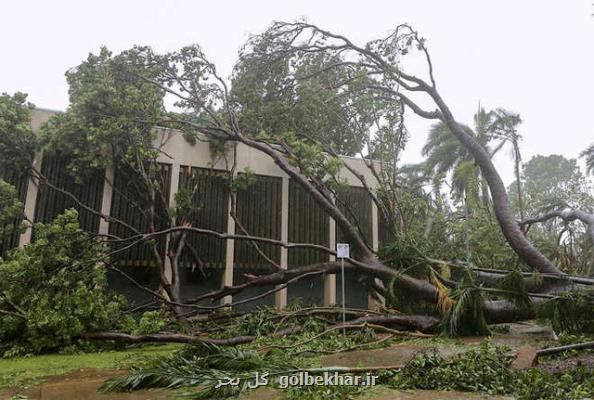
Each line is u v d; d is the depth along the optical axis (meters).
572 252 12.34
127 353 7.50
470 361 4.95
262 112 12.85
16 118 9.93
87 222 10.77
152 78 11.61
